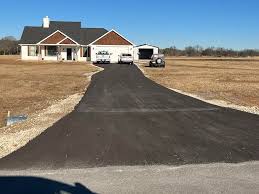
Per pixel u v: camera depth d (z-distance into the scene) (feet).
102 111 51.90
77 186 22.62
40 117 48.67
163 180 23.59
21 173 25.09
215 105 57.88
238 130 38.73
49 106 61.82
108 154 29.76
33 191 21.90
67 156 29.25
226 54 457.68
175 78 118.01
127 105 57.88
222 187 22.39
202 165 26.68
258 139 34.65
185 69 166.91
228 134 36.83
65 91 84.58
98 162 27.55
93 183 23.09
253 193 21.49
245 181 23.44
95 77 116.98
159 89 82.69
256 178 24.00
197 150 30.81
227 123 42.70
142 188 22.24
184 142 33.65
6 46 422.82
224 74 137.69
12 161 27.99
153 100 63.77
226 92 80.23
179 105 57.62
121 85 92.02
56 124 42.47
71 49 237.04
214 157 28.71
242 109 54.49
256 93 79.15
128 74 130.93
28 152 30.53
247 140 34.24
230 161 27.66
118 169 25.86
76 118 46.26
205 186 22.54
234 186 22.56
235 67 192.95
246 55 455.22
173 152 30.25
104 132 38.09
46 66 183.52
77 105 58.08
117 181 23.44
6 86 95.96
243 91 82.58
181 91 80.64
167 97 67.82
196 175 24.54
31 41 236.43
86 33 242.17
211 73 142.61
